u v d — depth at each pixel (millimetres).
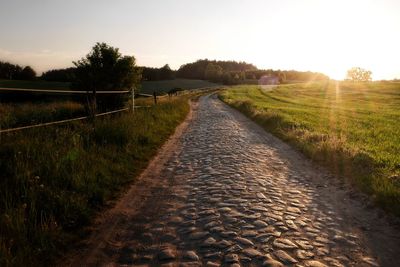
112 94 15719
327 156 9906
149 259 4371
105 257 4473
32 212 5016
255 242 4730
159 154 10805
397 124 20344
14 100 28297
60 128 9266
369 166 8680
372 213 5949
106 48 16672
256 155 10883
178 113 23000
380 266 4219
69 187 6289
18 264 3957
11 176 6004
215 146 12383
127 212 5969
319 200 6609
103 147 8969
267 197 6688
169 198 6672
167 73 156750
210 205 6211
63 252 4570
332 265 4188
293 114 25719
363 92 72062
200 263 4215
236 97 58344
